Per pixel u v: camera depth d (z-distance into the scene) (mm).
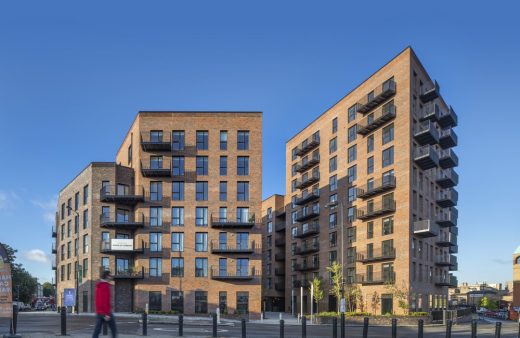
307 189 83500
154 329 27141
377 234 63344
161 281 57781
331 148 76688
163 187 59531
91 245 58156
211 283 58219
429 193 65188
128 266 58875
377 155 65188
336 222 73250
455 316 54219
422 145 62781
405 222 58594
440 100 69375
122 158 69875
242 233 59344
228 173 60094
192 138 60406
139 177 59500
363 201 67062
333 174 75312
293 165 89375
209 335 23078
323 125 79375
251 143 60719
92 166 59750
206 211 59531
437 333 32969
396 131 61938
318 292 68562
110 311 13953
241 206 59594
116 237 59062
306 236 81250
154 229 58688
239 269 58781
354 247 68375
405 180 59469
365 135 68125
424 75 66000
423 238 61750
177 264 58375
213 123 60844
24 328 25875
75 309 58375
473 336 19906
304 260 82375
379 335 29328
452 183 69625
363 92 69500
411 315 50719
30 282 118750
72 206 66250
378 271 62156
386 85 63906
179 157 60156
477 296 153000
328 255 74500
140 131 60000
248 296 58281
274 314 77812
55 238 78812
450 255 70188
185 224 59062
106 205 59281
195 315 55625
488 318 76938
